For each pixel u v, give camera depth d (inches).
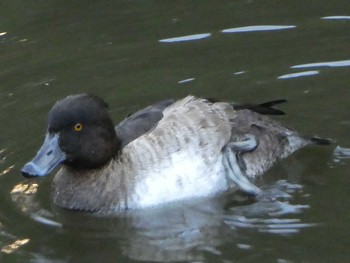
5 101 538.9
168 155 448.5
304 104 520.7
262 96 529.3
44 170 441.1
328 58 556.7
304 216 434.0
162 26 604.1
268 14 607.2
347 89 528.7
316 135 493.7
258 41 580.1
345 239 411.8
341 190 452.8
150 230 435.2
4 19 625.0
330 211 435.8
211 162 455.8
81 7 633.6
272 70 551.8
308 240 414.0
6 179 477.4
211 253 411.8
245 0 626.8
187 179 450.9
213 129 459.8
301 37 579.8
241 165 466.6
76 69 566.6
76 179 458.3
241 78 547.5
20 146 499.2
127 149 454.3
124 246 424.5
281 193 455.8
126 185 449.4
